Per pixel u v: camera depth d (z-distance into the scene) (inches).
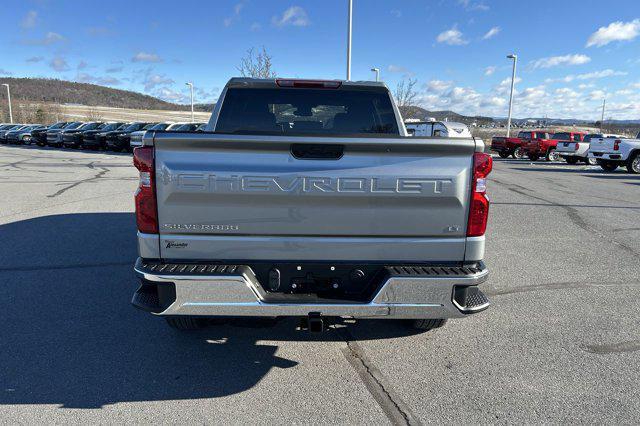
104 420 106.4
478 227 113.4
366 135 107.8
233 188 108.4
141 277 108.8
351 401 114.9
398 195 110.1
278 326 158.4
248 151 107.6
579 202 421.1
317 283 115.7
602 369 131.1
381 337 150.6
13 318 161.8
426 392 119.0
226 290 109.3
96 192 442.3
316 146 108.9
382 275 112.0
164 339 147.7
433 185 110.0
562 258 241.1
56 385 120.7
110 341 145.9
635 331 155.8
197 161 107.7
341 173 108.8
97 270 212.4
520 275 213.5
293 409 111.3
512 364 133.6
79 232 281.6
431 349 142.6
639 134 778.2
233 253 112.2
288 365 132.5
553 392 119.4
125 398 115.5
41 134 1269.7
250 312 110.3
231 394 117.8
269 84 162.1
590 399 116.3
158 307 111.3
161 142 106.7
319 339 148.9
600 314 169.8
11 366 130.0
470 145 109.0
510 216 351.3
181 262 112.8
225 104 165.0
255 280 112.5
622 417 109.0
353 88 165.3
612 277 211.5
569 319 165.3
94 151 1111.6
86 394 117.0
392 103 168.6
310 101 167.5
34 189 459.2
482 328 157.6
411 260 114.4
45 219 318.7
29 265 218.4
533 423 106.7
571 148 941.8
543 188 528.1
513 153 1179.3
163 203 109.3
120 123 1197.1
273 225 111.0
